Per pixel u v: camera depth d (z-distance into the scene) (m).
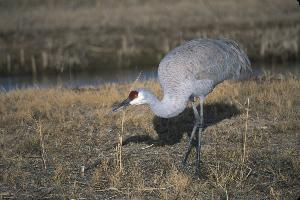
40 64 27.64
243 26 32.84
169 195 9.62
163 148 12.34
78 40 30.39
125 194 9.91
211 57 11.40
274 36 30.20
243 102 15.30
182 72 11.05
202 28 32.53
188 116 14.50
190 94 11.17
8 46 29.75
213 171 10.41
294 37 30.08
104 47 29.53
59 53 28.56
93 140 13.03
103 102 16.06
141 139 12.98
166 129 13.66
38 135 13.27
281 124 13.20
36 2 40.19
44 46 29.61
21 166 11.54
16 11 37.59
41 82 25.02
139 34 31.69
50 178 10.80
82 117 14.79
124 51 28.86
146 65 27.67
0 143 13.10
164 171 10.95
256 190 9.87
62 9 38.28
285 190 9.74
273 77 19.06
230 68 12.02
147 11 37.19
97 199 9.74
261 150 11.84
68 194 9.94
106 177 10.68
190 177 10.52
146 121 14.14
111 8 38.31
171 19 34.84
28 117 14.84
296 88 16.39
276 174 10.43
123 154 11.92
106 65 27.67
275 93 15.96
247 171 10.70
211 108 14.95
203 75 11.27
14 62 27.83
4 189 10.33
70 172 11.05
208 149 12.02
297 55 28.48
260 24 33.22
